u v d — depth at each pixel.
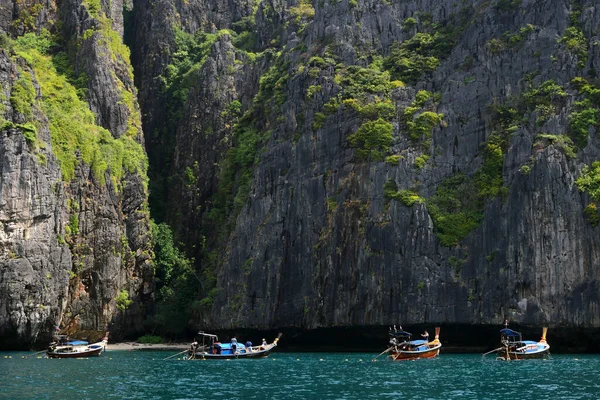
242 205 107.44
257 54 130.62
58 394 50.84
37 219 94.44
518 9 97.94
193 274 111.31
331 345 96.94
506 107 92.69
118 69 125.00
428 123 94.56
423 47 103.69
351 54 105.44
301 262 96.12
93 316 102.88
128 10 144.62
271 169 103.06
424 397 49.34
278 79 112.62
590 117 87.50
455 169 93.00
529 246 83.62
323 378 60.34
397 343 82.75
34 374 63.66
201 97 127.88
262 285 98.75
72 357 83.62
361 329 91.62
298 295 95.38
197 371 66.50
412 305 86.94
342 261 92.50
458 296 85.75
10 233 92.00
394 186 91.56
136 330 108.44
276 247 98.88
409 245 88.38
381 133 94.56
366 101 98.50
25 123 97.62
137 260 111.06
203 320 104.31
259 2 145.25
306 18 126.88
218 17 145.00
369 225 91.06
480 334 87.75
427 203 90.31
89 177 106.12
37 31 127.44
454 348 89.69
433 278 86.94
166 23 138.75
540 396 49.47
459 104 95.44
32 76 105.75
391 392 51.72
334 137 97.94
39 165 96.38
